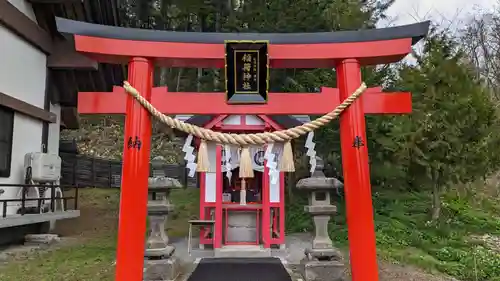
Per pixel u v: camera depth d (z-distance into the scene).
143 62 4.68
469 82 9.97
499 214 11.92
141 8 17.20
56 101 11.26
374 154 11.47
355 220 4.50
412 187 12.39
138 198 4.43
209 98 4.84
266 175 8.87
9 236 8.70
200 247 9.00
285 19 11.80
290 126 8.80
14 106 8.68
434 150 9.52
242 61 4.72
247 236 9.12
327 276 6.16
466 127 9.43
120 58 4.73
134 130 4.54
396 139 9.92
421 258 7.61
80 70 10.99
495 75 23.20
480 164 9.44
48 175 9.20
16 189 8.97
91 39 4.55
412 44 5.02
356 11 13.07
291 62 4.90
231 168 9.05
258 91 4.80
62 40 10.61
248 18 12.75
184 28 17.67
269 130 8.84
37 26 9.77
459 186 12.41
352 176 4.58
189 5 15.63
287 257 8.19
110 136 23.12
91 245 8.58
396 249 8.44
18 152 9.12
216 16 15.90
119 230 4.41
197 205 14.21
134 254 4.33
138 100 4.55
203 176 9.09
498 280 6.73
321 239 6.45
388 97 5.00
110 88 12.66
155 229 6.45
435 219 10.17
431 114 9.59
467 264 7.36
